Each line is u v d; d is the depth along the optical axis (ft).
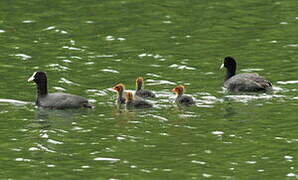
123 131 90.33
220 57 119.34
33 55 120.06
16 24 134.62
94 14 139.95
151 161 82.17
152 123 92.68
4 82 108.58
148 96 101.96
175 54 120.88
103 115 95.71
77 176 78.69
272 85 106.11
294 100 99.71
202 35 129.39
